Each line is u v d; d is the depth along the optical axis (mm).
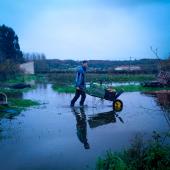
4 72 43719
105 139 9289
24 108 15867
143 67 58625
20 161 7375
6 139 9430
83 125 11445
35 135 9898
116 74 53969
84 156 7648
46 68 75688
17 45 75062
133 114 13711
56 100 19922
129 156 6414
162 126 10898
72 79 45719
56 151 8133
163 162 5836
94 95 16156
